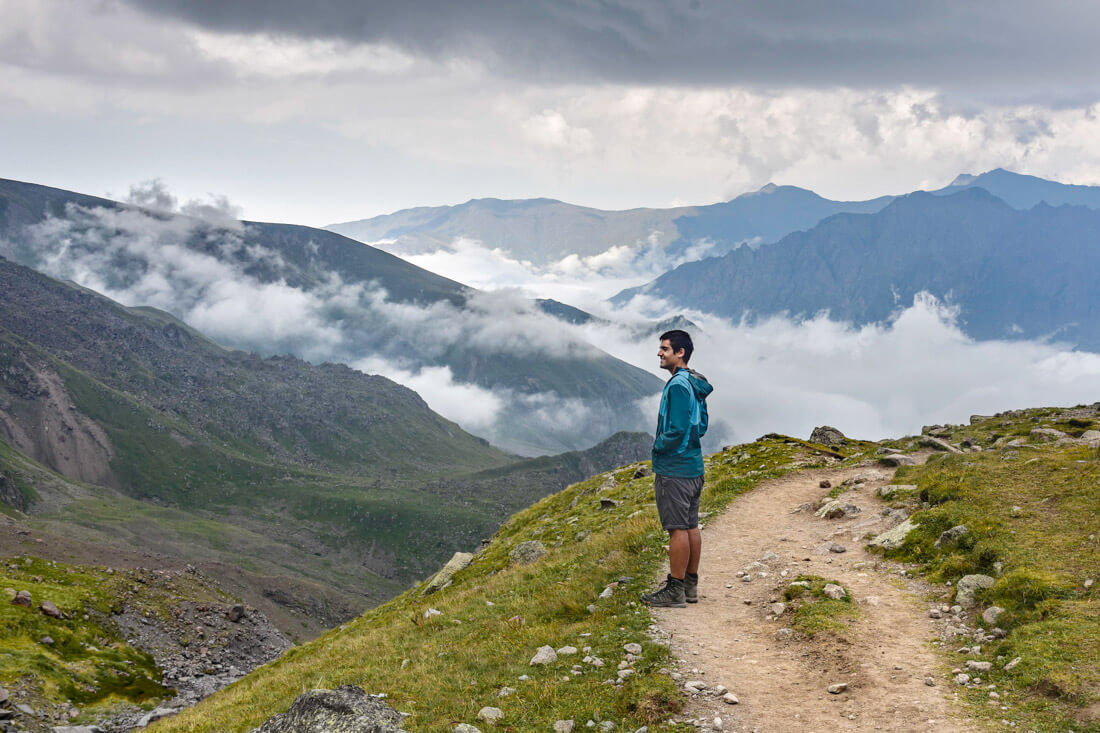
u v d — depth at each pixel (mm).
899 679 9102
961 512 14734
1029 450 20469
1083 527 12594
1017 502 14789
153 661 85125
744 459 31781
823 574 13969
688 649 10750
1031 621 9852
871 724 8094
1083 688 7695
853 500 19625
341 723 7996
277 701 14266
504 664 11891
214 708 17141
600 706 9328
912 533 14797
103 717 56719
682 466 12430
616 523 24812
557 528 30328
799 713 8562
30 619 77625
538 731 9078
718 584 14211
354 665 15328
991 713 7895
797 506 21000
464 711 10133
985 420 41625
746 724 8414
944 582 12516
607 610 13031
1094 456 17266
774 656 10398
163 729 16375
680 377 12352
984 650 9633
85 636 81500
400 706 10906
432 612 18562
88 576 107438
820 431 38688
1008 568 11695
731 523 19484
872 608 11773
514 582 18609
